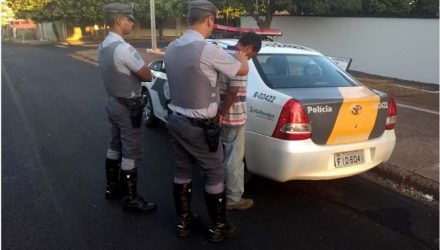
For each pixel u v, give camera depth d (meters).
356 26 12.91
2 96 9.50
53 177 4.62
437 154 5.23
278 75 4.25
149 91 6.37
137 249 3.26
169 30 36.78
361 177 4.82
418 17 11.21
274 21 15.39
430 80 11.16
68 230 3.51
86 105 8.56
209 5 3.13
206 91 3.11
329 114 3.79
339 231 3.60
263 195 4.25
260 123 3.89
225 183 3.86
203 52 3.02
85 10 30.84
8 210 3.83
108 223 3.64
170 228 3.58
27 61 17.97
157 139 6.04
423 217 3.90
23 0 30.23
